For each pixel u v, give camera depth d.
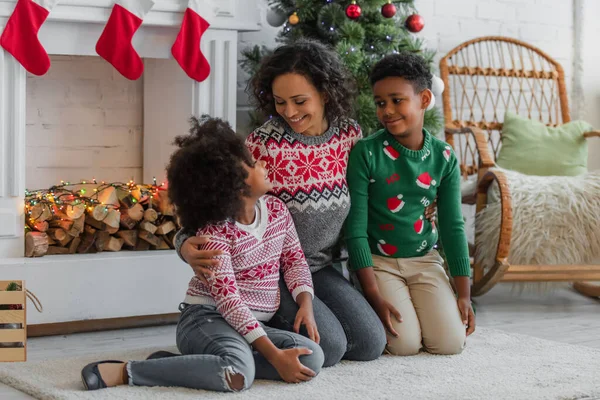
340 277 2.21
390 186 2.24
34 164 2.97
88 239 2.62
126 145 3.13
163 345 2.38
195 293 1.94
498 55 3.89
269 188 2.00
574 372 2.00
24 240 2.52
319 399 1.73
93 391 1.76
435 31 3.73
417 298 2.25
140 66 2.61
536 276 2.97
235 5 2.77
